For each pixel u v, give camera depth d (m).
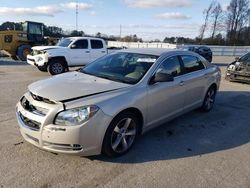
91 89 3.70
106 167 3.54
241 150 4.29
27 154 3.75
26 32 19.31
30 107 3.60
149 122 4.29
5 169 3.37
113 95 3.66
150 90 4.15
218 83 6.52
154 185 3.20
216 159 3.94
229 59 32.62
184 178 3.38
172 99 4.72
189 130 5.05
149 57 4.65
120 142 3.81
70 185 3.11
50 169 3.41
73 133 3.28
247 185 3.28
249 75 10.41
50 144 3.36
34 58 11.65
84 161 3.65
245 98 8.12
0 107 5.88
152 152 4.05
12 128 4.65
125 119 3.80
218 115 6.12
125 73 4.35
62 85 3.83
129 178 3.32
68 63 11.81
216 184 3.28
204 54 23.66
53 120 3.32
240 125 5.51
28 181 3.15
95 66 4.87
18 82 9.23
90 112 3.35
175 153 4.06
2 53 20.16
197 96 5.63
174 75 4.84
